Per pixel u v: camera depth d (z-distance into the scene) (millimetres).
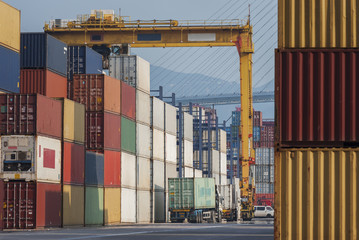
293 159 36281
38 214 68312
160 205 115625
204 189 115438
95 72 100875
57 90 84438
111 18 137875
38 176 68438
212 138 178750
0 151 68688
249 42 134125
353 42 37281
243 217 138375
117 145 93188
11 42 72438
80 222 78875
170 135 123375
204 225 84875
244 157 135500
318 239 35625
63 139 74375
